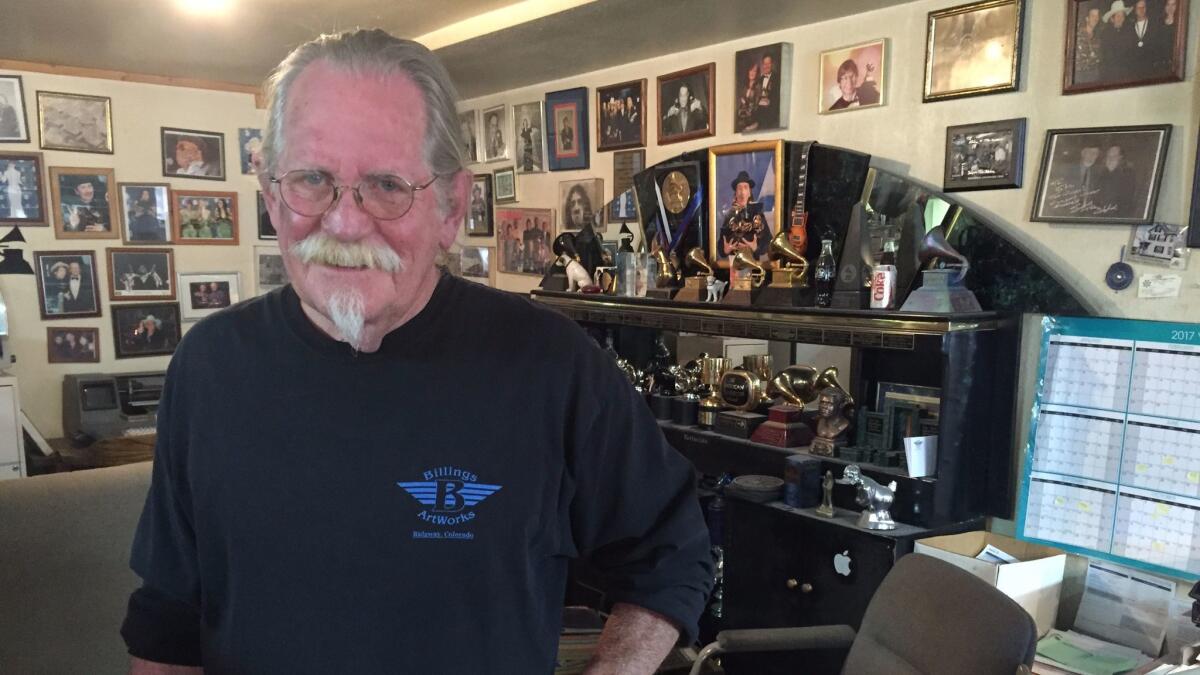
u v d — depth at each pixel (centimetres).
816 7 229
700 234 270
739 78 264
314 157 85
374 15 278
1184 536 182
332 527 91
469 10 271
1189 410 180
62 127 376
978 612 146
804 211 236
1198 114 176
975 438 203
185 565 101
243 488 93
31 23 296
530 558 95
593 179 322
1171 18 177
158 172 403
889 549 190
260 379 95
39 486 145
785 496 217
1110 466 193
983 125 207
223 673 94
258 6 271
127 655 150
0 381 331
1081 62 191
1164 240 182
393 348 94
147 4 273
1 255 369
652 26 251
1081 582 200
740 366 260
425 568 90
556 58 298
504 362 96
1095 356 195
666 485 106
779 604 216
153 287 405
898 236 218
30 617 141
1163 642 185
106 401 382
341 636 90
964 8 209
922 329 192
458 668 90
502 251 372
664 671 222
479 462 93
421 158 88
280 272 438
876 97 229
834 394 221
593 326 308
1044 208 198
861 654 168
